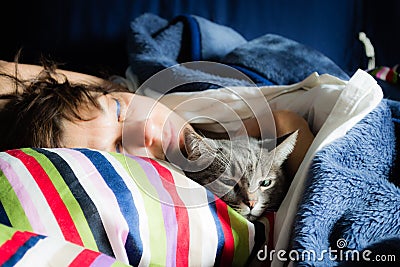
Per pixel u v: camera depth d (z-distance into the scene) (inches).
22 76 44.2
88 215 25.6
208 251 28.0
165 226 27.6
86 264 22.8
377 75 52.3
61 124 32.7
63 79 43.3
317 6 61.5
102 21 58.6
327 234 27.5
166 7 60.9
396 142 35.7
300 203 28.0
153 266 26.9
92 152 29.0
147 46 53.3
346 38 62.2
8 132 34.2
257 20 61.6
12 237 22.6
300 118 38.0
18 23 57.0
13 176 26.0
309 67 51.8
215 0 61.4
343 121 32.5
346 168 29.5
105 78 52.8
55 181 26.2
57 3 57.3
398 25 61.0
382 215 28.0
